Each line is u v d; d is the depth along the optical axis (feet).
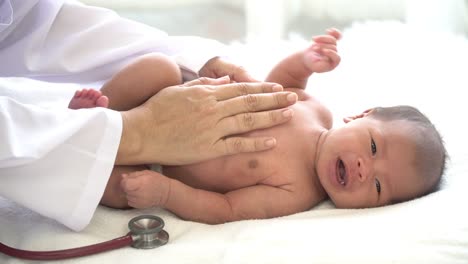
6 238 3.12
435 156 3.76
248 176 3.63
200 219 3.43
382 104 5.03
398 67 5.89
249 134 3.68
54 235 3.12
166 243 3.08
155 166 3.78
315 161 3.82
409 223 3.10
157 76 3.76
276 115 3.53
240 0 10.89
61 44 4.01
